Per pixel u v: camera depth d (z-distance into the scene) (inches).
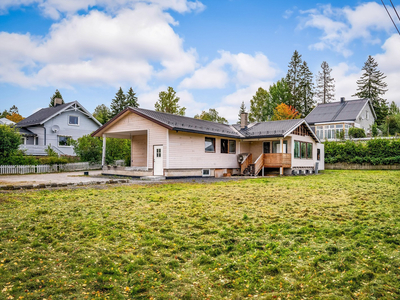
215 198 392.5
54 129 1241.4
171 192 446.3
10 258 176.1
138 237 222.1
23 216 271.3
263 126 1003.3
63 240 211.6
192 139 788.0
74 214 283.9
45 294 138.9
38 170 920.3
